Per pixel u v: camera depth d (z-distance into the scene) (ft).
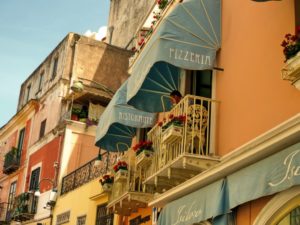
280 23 24.38
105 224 48.83
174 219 28.30
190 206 26.78
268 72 24.68
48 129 75.97
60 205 63.62
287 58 20.63
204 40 29.30
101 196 50.06
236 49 28.25
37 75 89.81
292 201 20.95
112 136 44.06
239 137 26.32
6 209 87.20
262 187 20.59
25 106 86.53
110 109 40.40
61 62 78.43
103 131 40.78
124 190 40.27
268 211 22.11
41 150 76.59
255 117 25.17
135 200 37.99
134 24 81.15
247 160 21.91
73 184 61.31
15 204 77.30
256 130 24.89
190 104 30.53
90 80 73.05
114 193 43.52
